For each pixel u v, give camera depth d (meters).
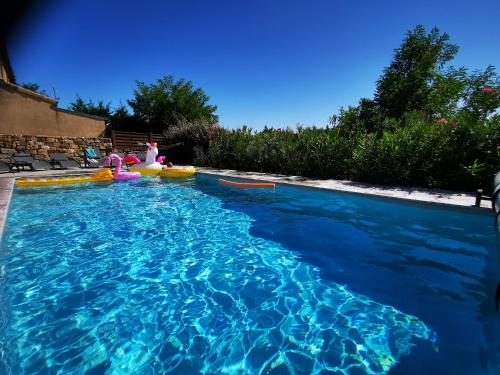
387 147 7.58
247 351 2.13
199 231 4.89
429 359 2.00
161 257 3.86
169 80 25.19
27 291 2.99
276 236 4.60
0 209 4.81
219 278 3.28
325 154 9.33
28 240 4.44
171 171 10.88
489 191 6.30
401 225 4.91
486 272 3.27
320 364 1.99
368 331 2.32
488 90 7.68
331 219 5.41
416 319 2.46
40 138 13.45
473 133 6.40
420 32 12.16
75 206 6.54
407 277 3.19
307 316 2.54
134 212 6.05
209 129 15.30
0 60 12.99
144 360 2.05
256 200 7.07
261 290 3.01
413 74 11.73
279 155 11.23
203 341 2.25
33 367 1.98
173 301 2.81
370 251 3.93
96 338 2.28
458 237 4.33
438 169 6.92
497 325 2.35
